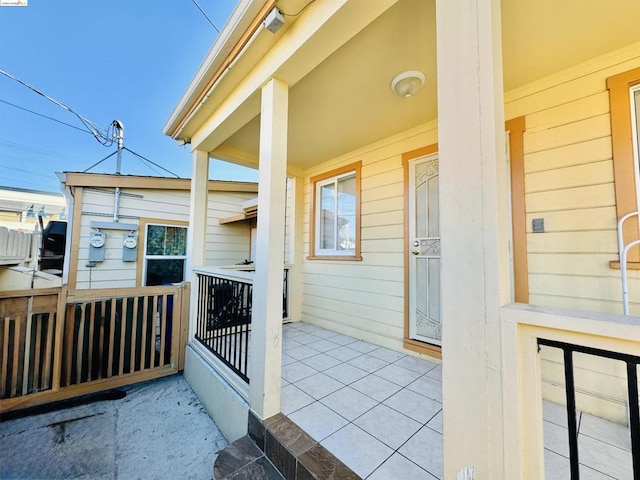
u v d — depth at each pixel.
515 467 0.84
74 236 4.71
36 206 11.70
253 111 2.38
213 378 2.47
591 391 1.85
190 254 3.29
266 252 1.92
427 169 2.91
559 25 1.62
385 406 1.93
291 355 2.90
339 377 2.38
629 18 1.57
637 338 0.69
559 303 2.00
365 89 2.30
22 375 2.39
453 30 1.03
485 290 0.91
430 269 2.84
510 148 2.25
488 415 0.89
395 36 1.73
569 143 2.01
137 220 5.27
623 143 1.80
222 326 2.67
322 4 1.50
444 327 0.99
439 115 1.05
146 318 2.99
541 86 2.14
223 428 2.23
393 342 3.10
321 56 1.72
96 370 2.75
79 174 4.71
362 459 1.43
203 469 1.88
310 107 2.59
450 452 0.95
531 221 2.14
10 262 4.83
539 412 0.83
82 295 2.68
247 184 6.39
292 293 4.33
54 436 2.16
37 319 2.49
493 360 0.89
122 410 2.54
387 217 3.25
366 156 3.52
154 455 2.00
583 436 1.60
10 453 1.98
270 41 1.84
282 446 1.56
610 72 1.87
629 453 1.46
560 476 1.30
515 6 1.49
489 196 0.91
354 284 3.60
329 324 3.91
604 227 1.86
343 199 3.90
